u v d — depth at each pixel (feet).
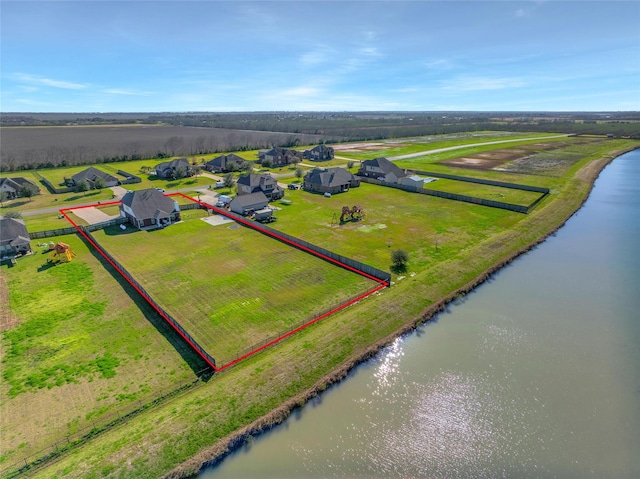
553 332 96.17
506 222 173.99
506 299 112.06
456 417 70.74
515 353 88.28
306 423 69.36
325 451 63.98
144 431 65.31
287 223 176.35
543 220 176.65
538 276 126.62
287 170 315.99
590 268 132.46
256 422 67.87
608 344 91.45
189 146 462.60
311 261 134.82
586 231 169.68
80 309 103.96
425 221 177.27
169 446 62.69
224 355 85.46
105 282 119.65
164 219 176.65
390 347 90.43
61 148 446.19
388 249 144.56
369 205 206.08
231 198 211.20
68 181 257.55
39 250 145.28
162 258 138.21
